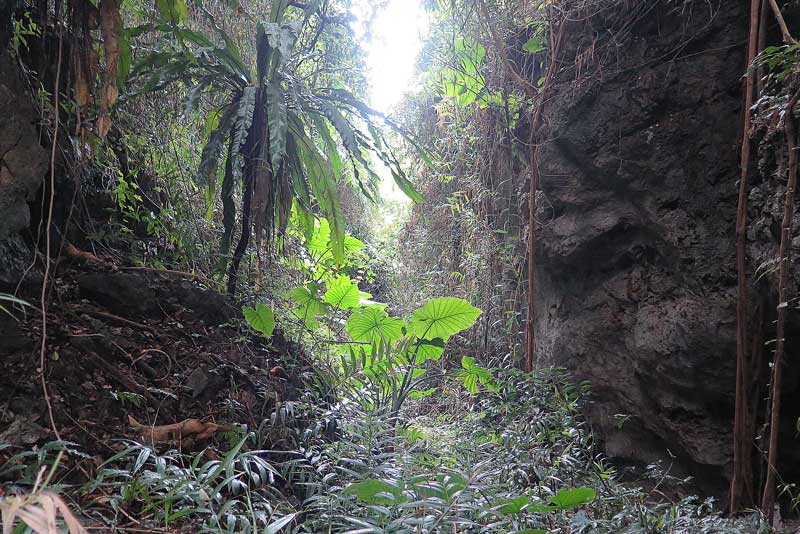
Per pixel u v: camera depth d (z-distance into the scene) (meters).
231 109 3.80
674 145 3.82
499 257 5.91
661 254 3.94
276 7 3.79
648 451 4.03
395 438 3.17
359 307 4.91
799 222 2.84
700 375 3.51
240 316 3.92
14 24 3.04
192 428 2.74
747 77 2.98
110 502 2.05
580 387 4.18
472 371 4.52
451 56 5.97
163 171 4.27
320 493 2.58
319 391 3.82
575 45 4.54
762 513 2.78
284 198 3.94
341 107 4.19
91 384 2.69
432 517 1.97
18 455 2.07
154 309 3.46
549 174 4.70
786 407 3.09
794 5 3.15
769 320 3.12
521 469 2.97
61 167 3.33
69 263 3.31
